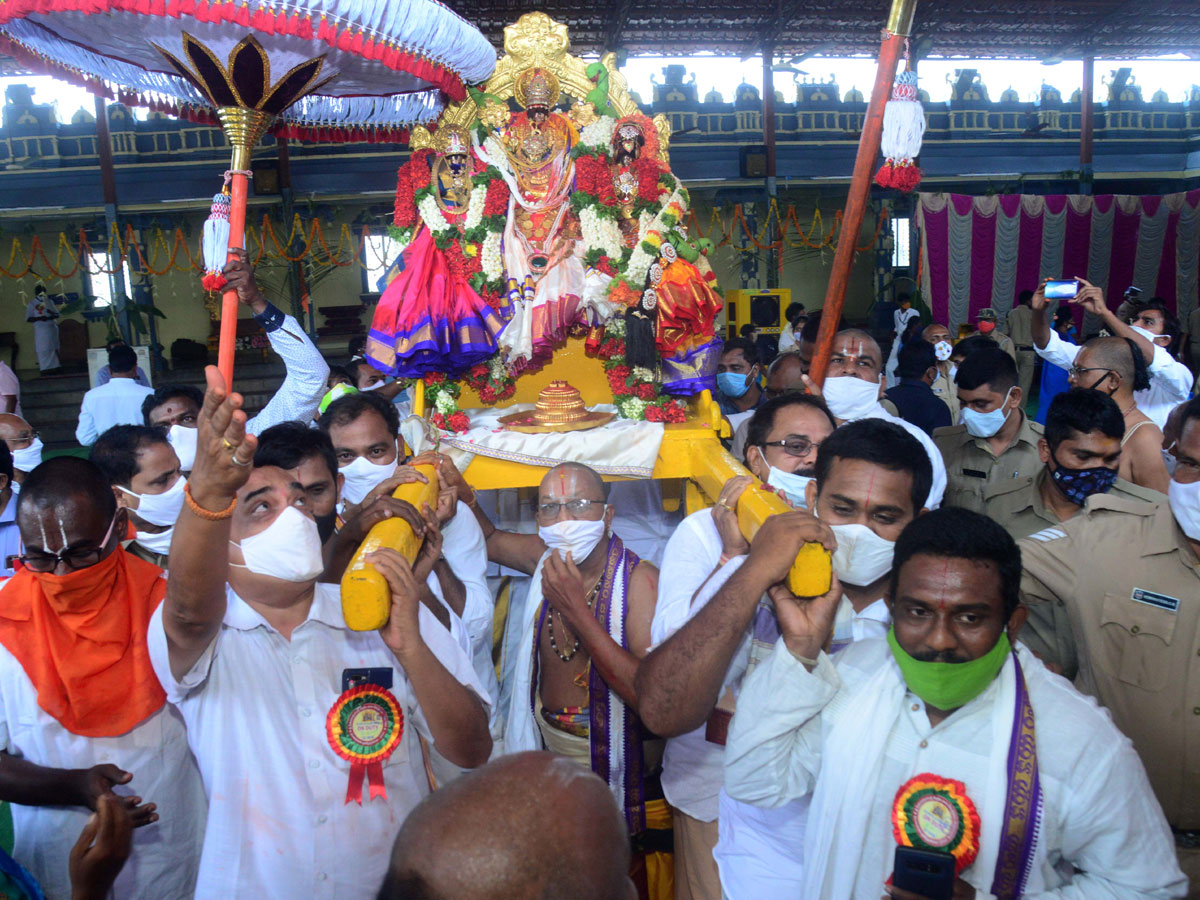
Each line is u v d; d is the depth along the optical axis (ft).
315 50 7.65
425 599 7.37
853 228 9.04
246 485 5.70
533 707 8.37
